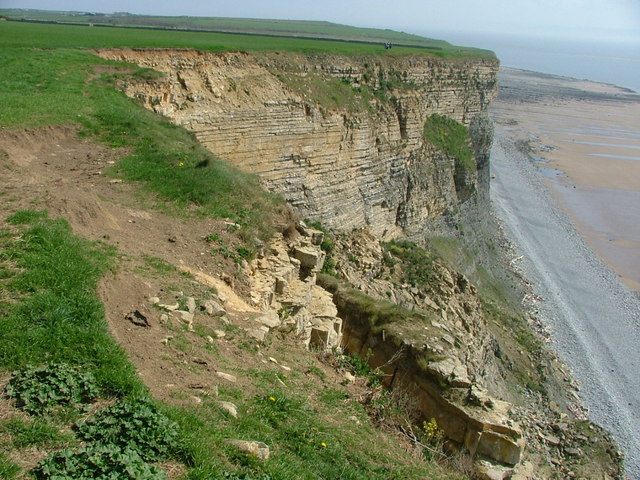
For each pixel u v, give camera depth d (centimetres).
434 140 5347
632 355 4478
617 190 8744
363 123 4081
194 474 717
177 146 2484
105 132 2436
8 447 685
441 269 4212
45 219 1305
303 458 927
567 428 3180
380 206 4459
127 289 1164
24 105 2409
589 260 6259
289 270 1798
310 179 3691
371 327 1892
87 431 745
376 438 1195
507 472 1448
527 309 5047
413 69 5097
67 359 869
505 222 7081
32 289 1002
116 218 1634
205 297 1322
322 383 1316
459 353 2458
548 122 14075
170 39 4494
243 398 1002
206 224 1809
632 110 16538
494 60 6525
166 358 1002
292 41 5778
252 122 3322
